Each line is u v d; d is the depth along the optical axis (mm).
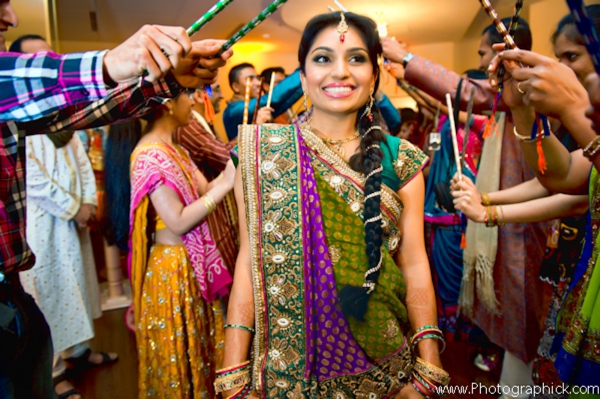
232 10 3684
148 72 688
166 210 1388
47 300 1976
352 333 933
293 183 941
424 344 969
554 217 1239
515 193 1410
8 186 880
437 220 2295
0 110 736
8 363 878
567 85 760
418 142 3918
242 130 1004
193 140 2000
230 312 1026
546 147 992
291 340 962
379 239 897
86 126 926
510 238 1595
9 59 725
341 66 940
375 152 943
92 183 2205
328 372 958
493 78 975
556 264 1319
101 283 3430
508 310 1612
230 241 1583
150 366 1533
